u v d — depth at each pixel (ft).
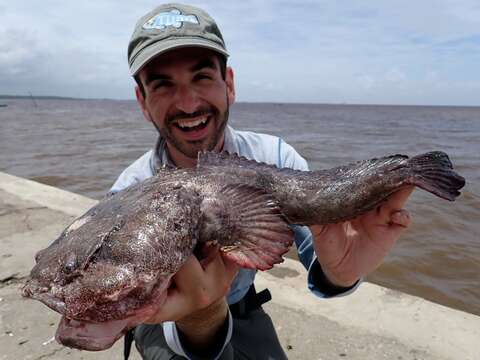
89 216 1.70
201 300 1.56
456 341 2.63
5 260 3.94
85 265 1.41
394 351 2.56
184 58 1.95
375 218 1.86
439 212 7.23
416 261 5.39
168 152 2.27
